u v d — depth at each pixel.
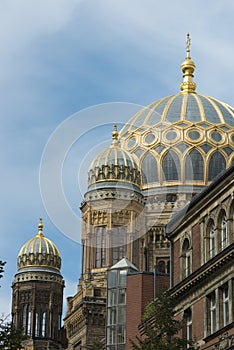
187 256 108.56
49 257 193.75
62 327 191.12
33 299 190.62
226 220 99.12
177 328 92.62
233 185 97.81
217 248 100.12
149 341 91.88
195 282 101.25
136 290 125.06
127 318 124.69
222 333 94.94
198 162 179.25
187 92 194.12
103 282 164.12
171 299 95.75
